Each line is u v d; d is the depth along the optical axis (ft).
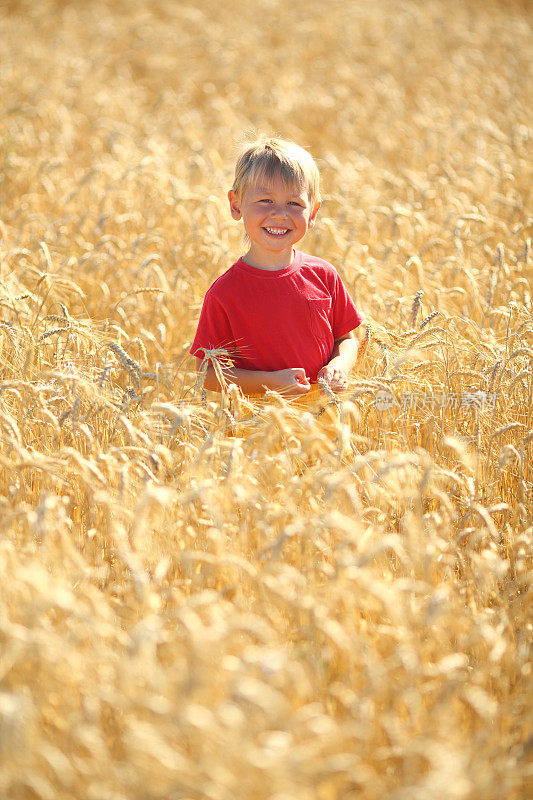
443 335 12.76
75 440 10.05
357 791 6.64
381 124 32.30
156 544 8.69
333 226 18.22
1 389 9.98
